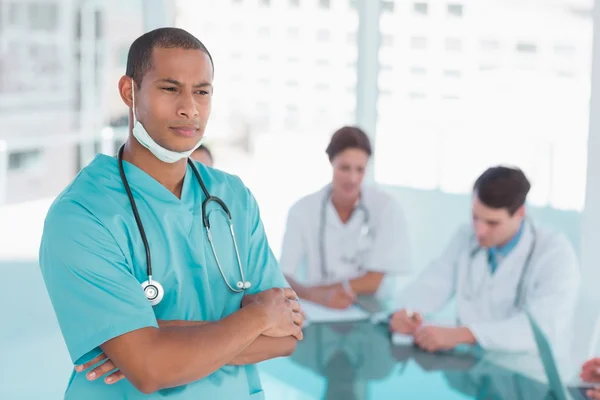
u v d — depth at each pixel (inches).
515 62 165.6
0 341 110.8
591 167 104.0
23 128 287.4
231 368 41.0
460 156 174.4
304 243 92.7
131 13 268.7
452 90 173.3
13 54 287.6
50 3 281.4
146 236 38.6
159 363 36.2
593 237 103.5
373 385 60.9
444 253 86.0
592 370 64.3
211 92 38.4
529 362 67.5
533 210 150.6
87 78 273.9
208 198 41.4
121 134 226.1
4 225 195.0
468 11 168.7
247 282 42.4
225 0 230.2
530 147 164.7
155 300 38.5
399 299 84.7
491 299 79.1
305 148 249.1
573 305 76.0
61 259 37.0
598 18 102.2
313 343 71.8
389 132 176.7
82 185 38.5
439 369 65.1
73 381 39.3
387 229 92.2
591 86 103.8
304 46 231.9
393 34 173.6
